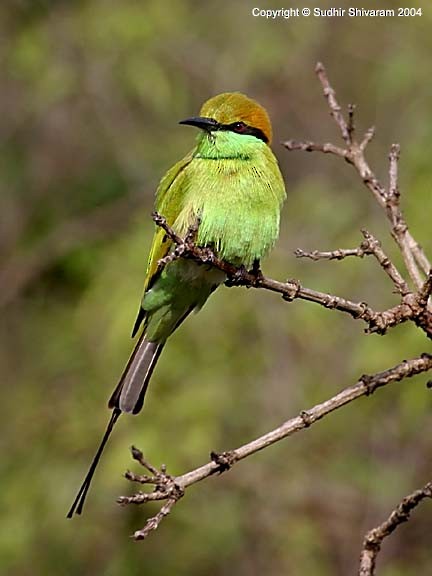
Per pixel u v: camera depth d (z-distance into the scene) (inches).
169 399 444.5
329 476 455.8
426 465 450.0
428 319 217.5
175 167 281.6
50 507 453.4
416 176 468.8
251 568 453.1
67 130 560.7
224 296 458.9
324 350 458.9
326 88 250.5
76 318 481.7
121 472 425.4
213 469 199.6
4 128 559.5
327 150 247.4
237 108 270.2
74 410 470.3
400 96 524.4
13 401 504.7
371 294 448.5
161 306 273.0
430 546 447.2
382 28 541.0
